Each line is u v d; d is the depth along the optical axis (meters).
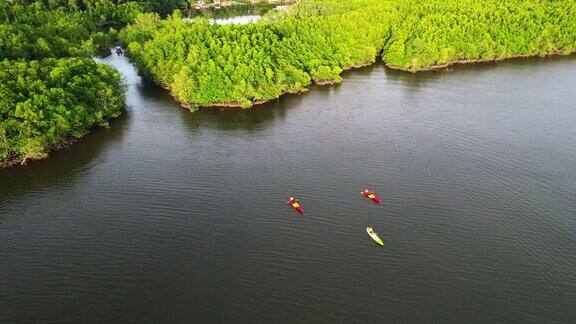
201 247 109.50
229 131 162.50
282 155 146.38
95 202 125.25
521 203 122.38
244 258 106.19
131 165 141.88
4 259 106.12
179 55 193.88
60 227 116.06
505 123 163.25
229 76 182.50
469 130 158.62
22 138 140.12
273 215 119.94
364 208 121.81
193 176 136.00
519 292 96.56
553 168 136.62
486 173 134.75
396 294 96.19
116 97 170.12
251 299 95.44
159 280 100.44
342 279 100.12
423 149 147.38
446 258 105.38
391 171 136.62
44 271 102.81
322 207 122.62
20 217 119.69
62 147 150.88
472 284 98.56
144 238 112.25
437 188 128.75
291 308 93.25
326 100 186.25
